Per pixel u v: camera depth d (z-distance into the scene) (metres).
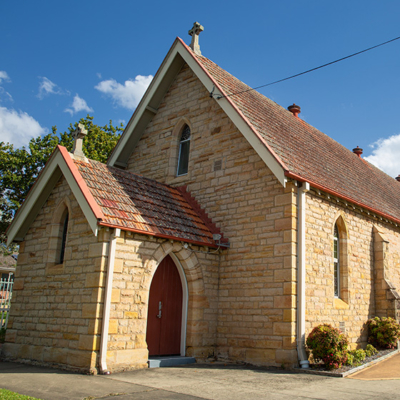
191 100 16.05
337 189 14.45
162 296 12.50
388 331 14.62
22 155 24.28
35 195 12.76
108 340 10.34
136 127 17.28
